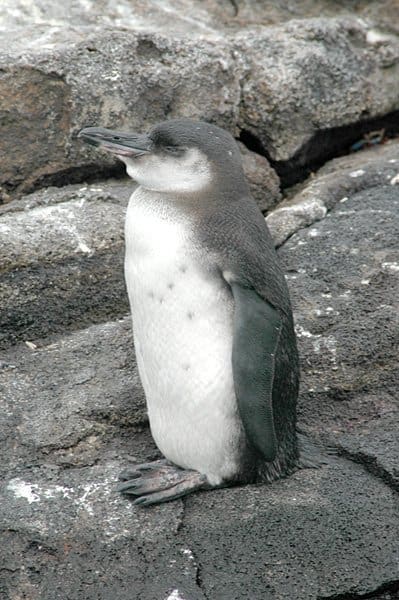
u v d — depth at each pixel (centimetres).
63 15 2511
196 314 1498
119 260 1994
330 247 2077
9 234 1939
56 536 1488
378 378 1836
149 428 1748
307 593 1451
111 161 2231
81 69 2209
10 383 1783
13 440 1662
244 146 2438
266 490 1580
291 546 1499
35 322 1941
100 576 1454
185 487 1562
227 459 1560
